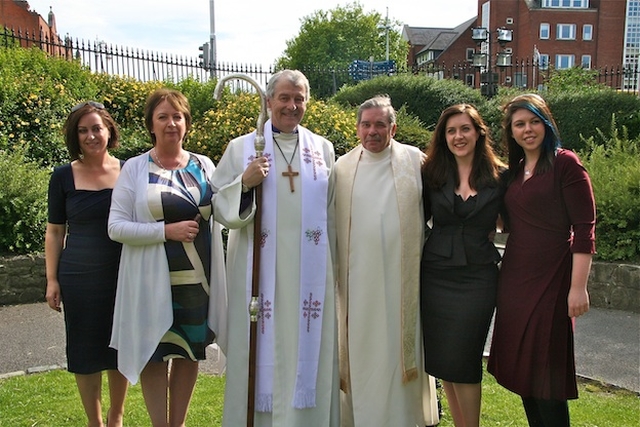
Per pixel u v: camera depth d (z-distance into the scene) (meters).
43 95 9.76
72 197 3.44
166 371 3.40
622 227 7.34
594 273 7.22
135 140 9.89
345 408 3.69
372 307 3.51
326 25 49.16
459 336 3.34
